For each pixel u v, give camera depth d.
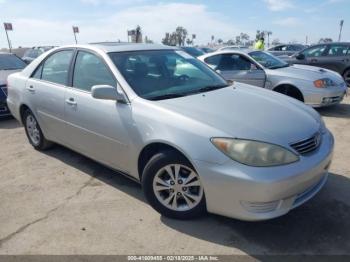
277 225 3.27
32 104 5.01
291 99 4.00
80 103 4.08
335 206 3.56
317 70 7.75
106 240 3.16
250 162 2.84
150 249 3.02
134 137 3.47
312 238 3.08
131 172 3.71
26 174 4.62
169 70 4.20
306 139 3.10
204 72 4.49
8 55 9.39
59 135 4.69
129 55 4.11
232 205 2.94
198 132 3.03
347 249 2.94
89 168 4.71
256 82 7.78
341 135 5.86
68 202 3.84
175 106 3.36
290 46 21.97
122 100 3.61
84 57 4.27
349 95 9.52
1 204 3.87
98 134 3.92
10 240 3.22
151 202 3.48
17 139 6.18
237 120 3.12
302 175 2.91
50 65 4.82
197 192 3.23
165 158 3.25
